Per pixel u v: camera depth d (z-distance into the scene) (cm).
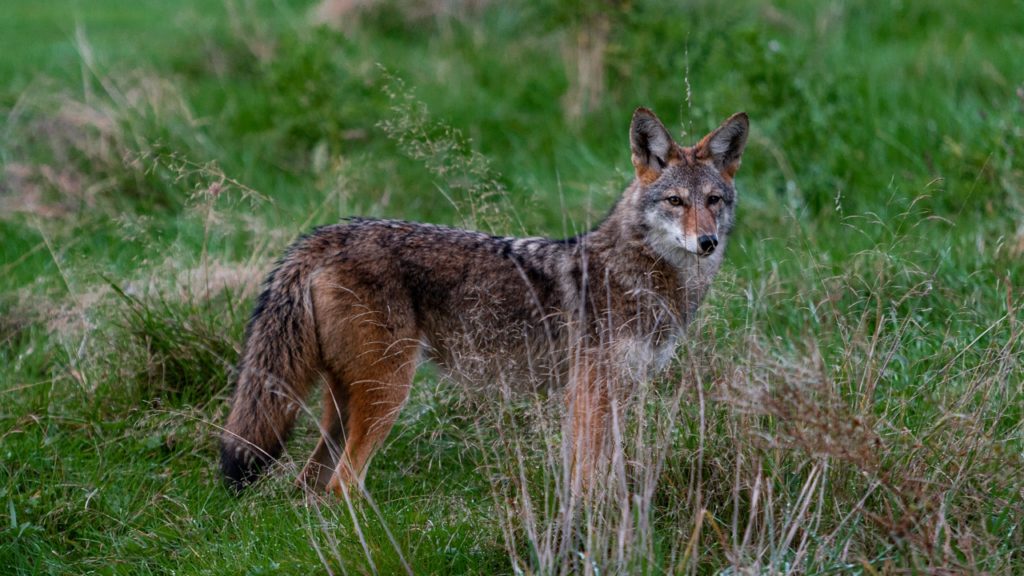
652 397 952
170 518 1022
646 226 1070
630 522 793
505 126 2048
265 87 2138
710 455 906
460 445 1086
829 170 1662
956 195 1534
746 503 877
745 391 815
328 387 1082
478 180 1443
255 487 1034
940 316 1215
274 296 1053
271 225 1574
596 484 887
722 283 1114
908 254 1288
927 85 1978
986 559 781
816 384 808
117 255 1570
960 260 1325
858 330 961
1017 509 830
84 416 1159
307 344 1047
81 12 2997
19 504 1008
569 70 2184
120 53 2422
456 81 2247
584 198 1677
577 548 823
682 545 838
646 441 899
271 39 2456
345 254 1048
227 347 1234
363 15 2650
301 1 3020
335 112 1925
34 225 1642
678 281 1085
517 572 814
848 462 862
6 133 1880
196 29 2566
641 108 1080
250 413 1038
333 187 1723
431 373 1157
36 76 2153
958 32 2398
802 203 1585
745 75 1812
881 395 998
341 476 1031
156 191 1750
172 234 1627
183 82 2255
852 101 1853
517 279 1074
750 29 1869
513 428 956
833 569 798
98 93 2098
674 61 2022
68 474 1066
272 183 1827
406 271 1054
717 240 1045
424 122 1698
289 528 945
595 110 2044
